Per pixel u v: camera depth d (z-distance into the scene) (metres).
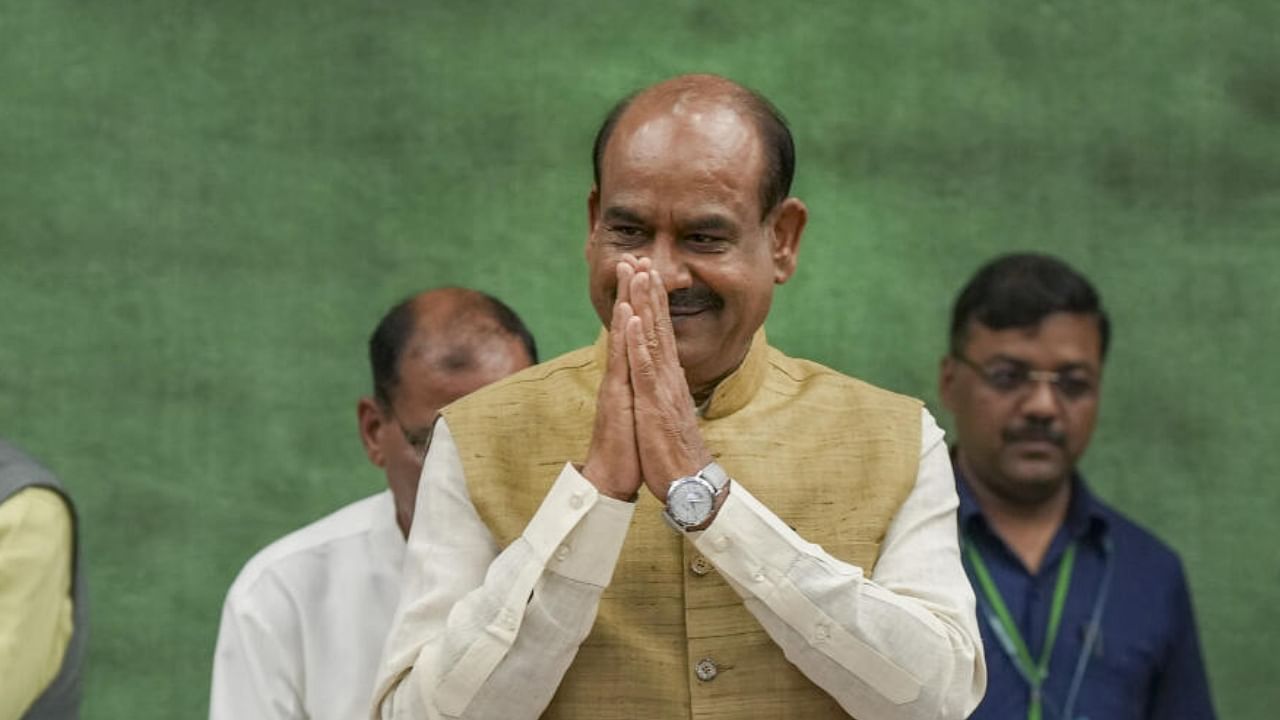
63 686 12.01
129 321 18.48
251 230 18.73
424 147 18.94
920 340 18.73
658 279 7.28
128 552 18.06
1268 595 18.56
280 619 11.77
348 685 11.66
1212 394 18.86
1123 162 19.23
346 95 18.97
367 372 18.56
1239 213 19.16
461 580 7.62
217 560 18.12
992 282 14.47
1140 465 18.73
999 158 19.14
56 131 18.75
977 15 19.34
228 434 18.36
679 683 7.56
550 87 19.06
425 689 7.29
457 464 7.82
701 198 7.37
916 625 7.32
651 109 7.49
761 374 8.02
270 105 18.94
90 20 18.97
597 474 7.23
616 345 7.31
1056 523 14.34
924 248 18.92
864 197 18.98
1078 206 19.12
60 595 11.68
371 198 18.83
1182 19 19.44
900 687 7.29
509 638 7.17
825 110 19.11
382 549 11.91
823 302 18.73
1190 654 14.36
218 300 18.59
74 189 18.69
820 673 7.31
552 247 18.81
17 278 18.48
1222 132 19.28
